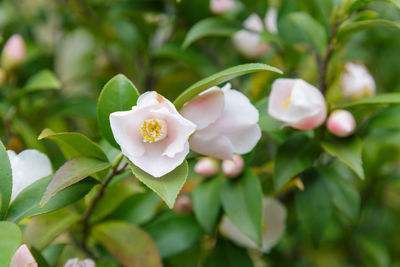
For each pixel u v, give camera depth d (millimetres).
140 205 495
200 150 402
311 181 482
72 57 799
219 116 396
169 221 507
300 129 459
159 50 574
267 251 551
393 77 705
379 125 485
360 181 600
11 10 765
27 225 443
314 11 528
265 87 562
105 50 704
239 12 608
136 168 382
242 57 624
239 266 509
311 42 534
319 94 449
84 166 396
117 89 405
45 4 779
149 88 648
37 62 667
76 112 614
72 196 408
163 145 386
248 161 475
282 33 562
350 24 460
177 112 373
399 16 678
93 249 491
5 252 359
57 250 462
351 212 476
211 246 542
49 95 670
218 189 477
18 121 563
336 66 517
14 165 416
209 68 574
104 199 464
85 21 639
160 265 451
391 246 688
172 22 608
